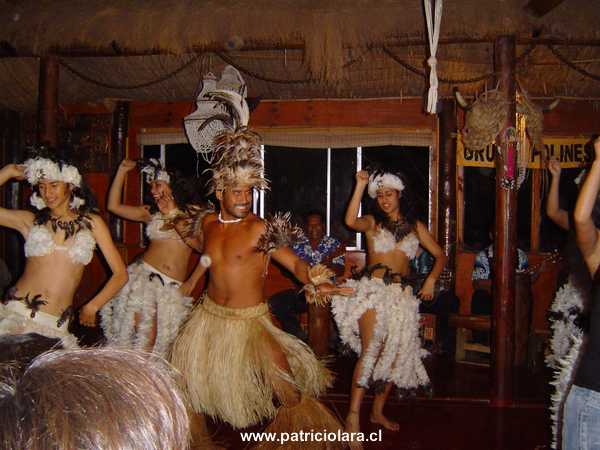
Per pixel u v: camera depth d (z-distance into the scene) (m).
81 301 6.45
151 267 4.29
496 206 4.37
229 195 3.15
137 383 0.74
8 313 2.85
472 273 6.48
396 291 3.71
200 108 5.37
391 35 4.56
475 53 5.25
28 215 3.04
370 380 3.61
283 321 5.61
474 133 4.34
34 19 4.90
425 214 6.72
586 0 4.58
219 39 4.70
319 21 4.62
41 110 4.91
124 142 6.82
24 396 0.69
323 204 6.94
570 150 6.50
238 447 3.36
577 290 3.63
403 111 6.63
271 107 6.72
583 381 1.92
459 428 3.78
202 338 3.08
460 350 5.83
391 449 3.39
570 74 5.66
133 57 5.70
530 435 3.64
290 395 3.05
